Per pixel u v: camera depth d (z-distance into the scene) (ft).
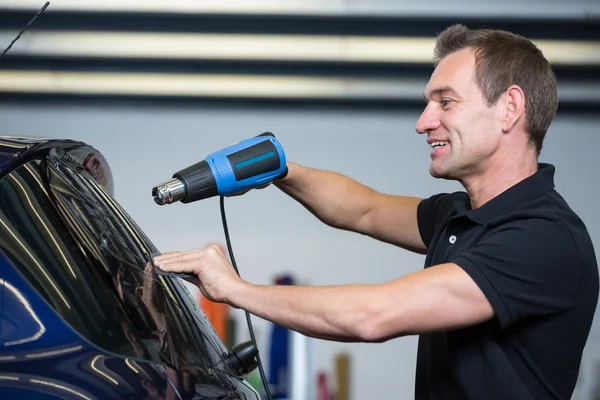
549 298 4.61
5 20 14.87
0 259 3.90
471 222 5.03
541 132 5.18
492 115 5.04
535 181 5.01
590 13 14.61
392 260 16.94
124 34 15.24
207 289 4.58
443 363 4.95
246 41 15.38
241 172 5.29
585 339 4.93
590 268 4.83
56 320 3.87
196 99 16.94
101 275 4.18
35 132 17.12
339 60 15.66
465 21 14.78
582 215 17.07
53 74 16.17
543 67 5.13
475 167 5.16
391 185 17.02
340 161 17.01
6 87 16.49
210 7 14.66
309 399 13.38
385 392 16.28
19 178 4.24
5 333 3.79
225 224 5.37
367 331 4.42
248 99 16.90
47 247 4.07
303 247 16.98
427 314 4.45
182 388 4.03
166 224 17.02
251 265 16.92
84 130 17.12
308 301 4.50
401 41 15.35
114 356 3.89
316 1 14.71
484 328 4.76
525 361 4.78
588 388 14.67
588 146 17.07
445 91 5.12
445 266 4.55
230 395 4.44
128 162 17.08
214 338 5.04
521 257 4.56
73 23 14.90
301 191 6.35
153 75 16.15
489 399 4.75
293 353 13.34
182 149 17.08
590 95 16.47
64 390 3.69
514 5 14.73
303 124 17.07
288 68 15.99
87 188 4.89
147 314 4.26
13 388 3.67
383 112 16.99
